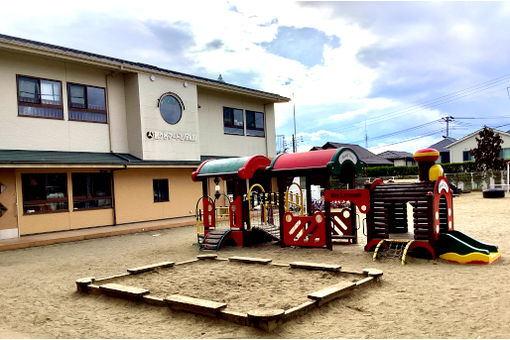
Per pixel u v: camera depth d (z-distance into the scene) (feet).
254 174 40.42
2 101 45.34
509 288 20.43
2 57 45.47
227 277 25.07
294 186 82.53
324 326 16.10
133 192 57.21
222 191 70.08
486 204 69.41
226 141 72.64
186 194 65.00
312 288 21.58
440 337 14.60
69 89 51.57
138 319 18.26
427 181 29.76
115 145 56.24
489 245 28.35
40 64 48.73
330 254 32.45
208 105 69.87
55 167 44.32
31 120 47.70
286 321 16.42
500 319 16.06
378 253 29.96
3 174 44.29
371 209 31.83
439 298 19.30
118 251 38.70
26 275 29.27
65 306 21.07
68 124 51.21
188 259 33.83
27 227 46.16
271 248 37.06
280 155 37.40
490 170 106.32
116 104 56.75
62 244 43.39
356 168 36.09
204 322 17.20
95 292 22.47
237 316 16.47
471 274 23.76
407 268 26.09
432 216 28.14
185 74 63.21
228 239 40.14
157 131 58.29
